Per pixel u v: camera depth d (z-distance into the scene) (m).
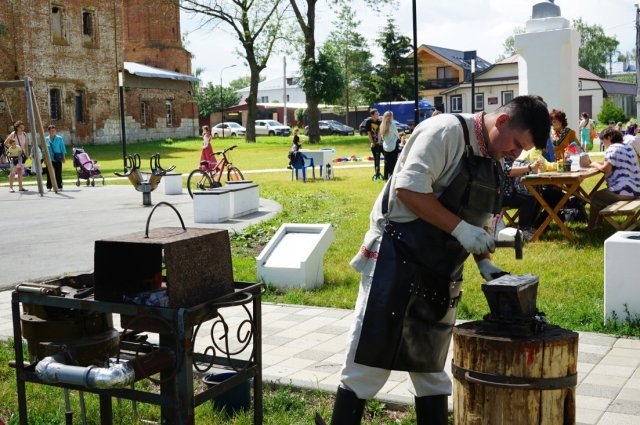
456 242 3.38
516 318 3.13
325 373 5.17
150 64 63.12
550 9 12.80
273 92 131.00
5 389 4.93
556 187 10.44
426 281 3.38
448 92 75.44
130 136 56.44
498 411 3.04
